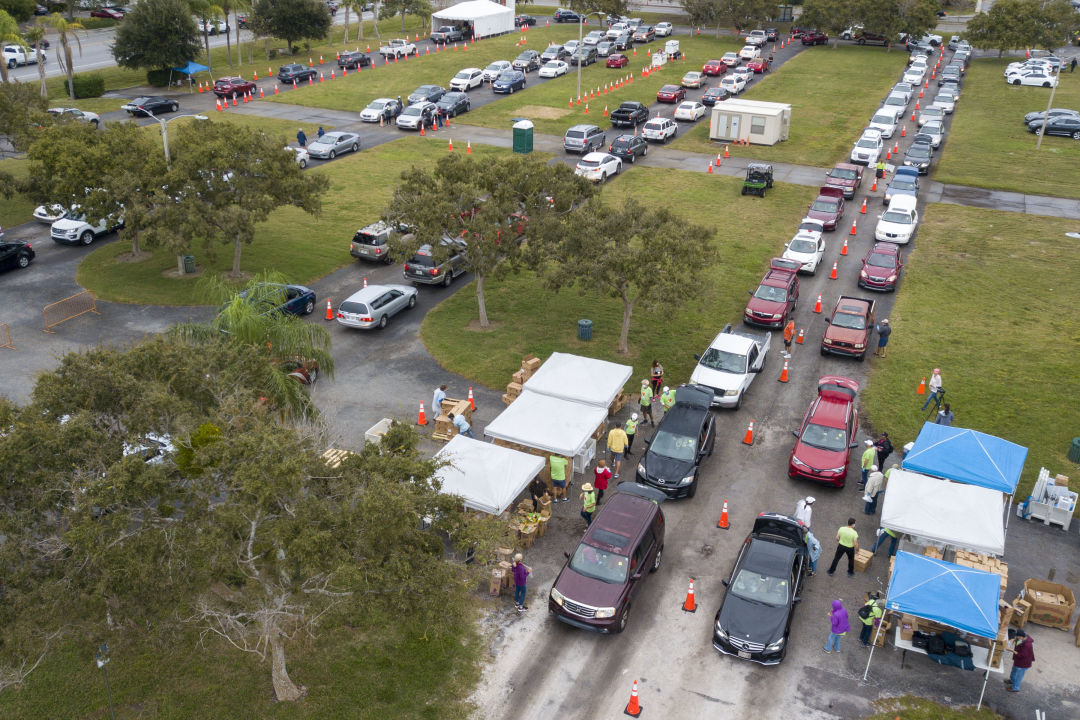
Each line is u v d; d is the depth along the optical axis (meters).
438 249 28.52
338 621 17.45
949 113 67.50
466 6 93.62
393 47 80.50
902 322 32.97
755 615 17.12
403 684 16.11
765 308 31.83
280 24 78.31
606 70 78.88
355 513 13.19
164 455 14.34
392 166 50.69
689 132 61.56
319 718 15.27
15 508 13.15
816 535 20.95
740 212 44.94
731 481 23.22
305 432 16.56
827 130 61.88
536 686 16.23
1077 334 31.88
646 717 15.59
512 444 23.23
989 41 86.94
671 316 26.67
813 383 28.61
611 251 26.91
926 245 41.09
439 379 27.97
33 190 34.78
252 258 37.06
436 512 14.57
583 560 18.19
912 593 16.23
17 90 40.03
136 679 16.02
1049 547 20.64
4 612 12.41
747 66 78.94
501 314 32.91
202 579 13.70
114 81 69.31
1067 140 60.66
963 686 16.53
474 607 18.28
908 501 19.27
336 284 35.28
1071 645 17.66
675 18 109.56
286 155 33.78
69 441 13.40
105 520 13.05
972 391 27.73
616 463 23.42
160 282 34.38
